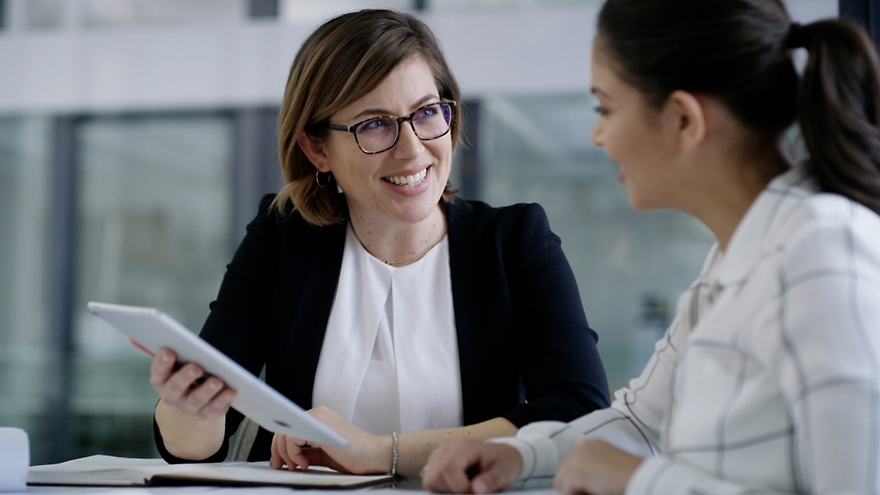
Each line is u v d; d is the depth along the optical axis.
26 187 5.44
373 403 1.48
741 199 0.88
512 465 1.00
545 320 1.45
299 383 1.49
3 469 1.01
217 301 1.56
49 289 5.38
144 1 5.37
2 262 5.43
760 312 0.76
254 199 5.20
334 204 1.59
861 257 0.74
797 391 0.71
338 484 1.01
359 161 1.44
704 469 0.79
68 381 5.20
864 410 0.68
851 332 0.70
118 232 5.37
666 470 0.78
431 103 1.45
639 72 0.88
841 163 0.80
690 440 0.80
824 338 0.71
